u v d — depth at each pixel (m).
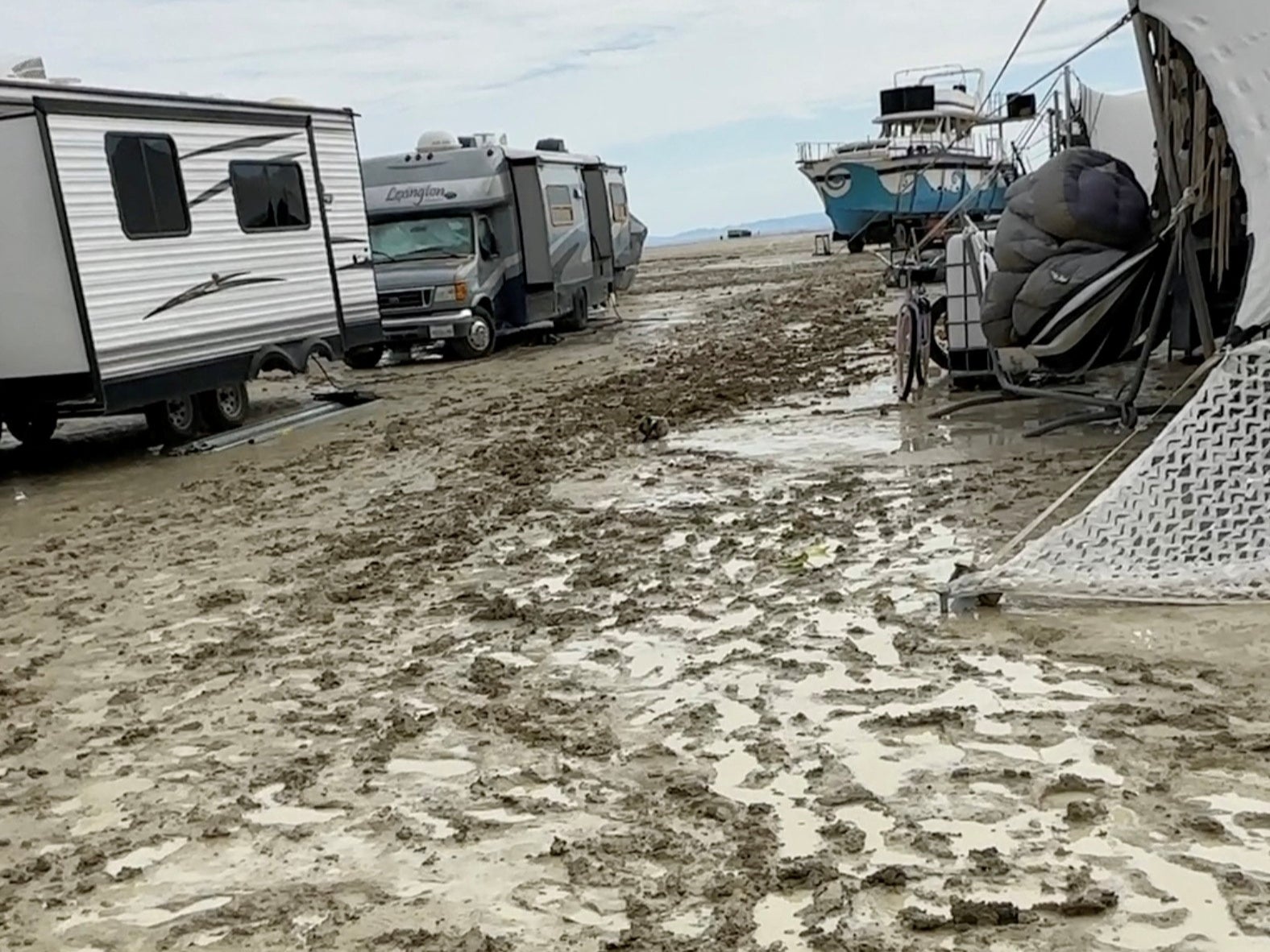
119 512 9.72
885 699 4.70
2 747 5.10
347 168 14.59
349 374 18.42
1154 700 4.44
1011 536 6.64
